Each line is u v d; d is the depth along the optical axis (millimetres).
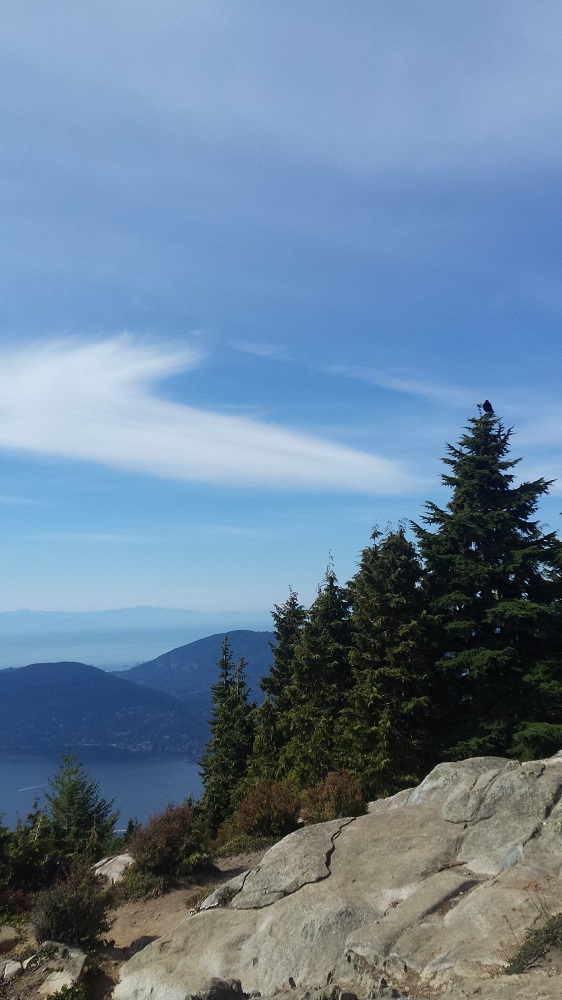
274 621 37906
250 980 8539
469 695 24906
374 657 23859
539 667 22969
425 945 7727
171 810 16125
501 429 28109
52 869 15477
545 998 5695
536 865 8852
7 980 9664
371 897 9383
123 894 14203
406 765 22312
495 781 11422
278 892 10297
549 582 25656
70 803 29375
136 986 8852
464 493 26766
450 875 9344
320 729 25250
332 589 29656
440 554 25984
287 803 17922
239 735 38594
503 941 7188
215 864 16328
